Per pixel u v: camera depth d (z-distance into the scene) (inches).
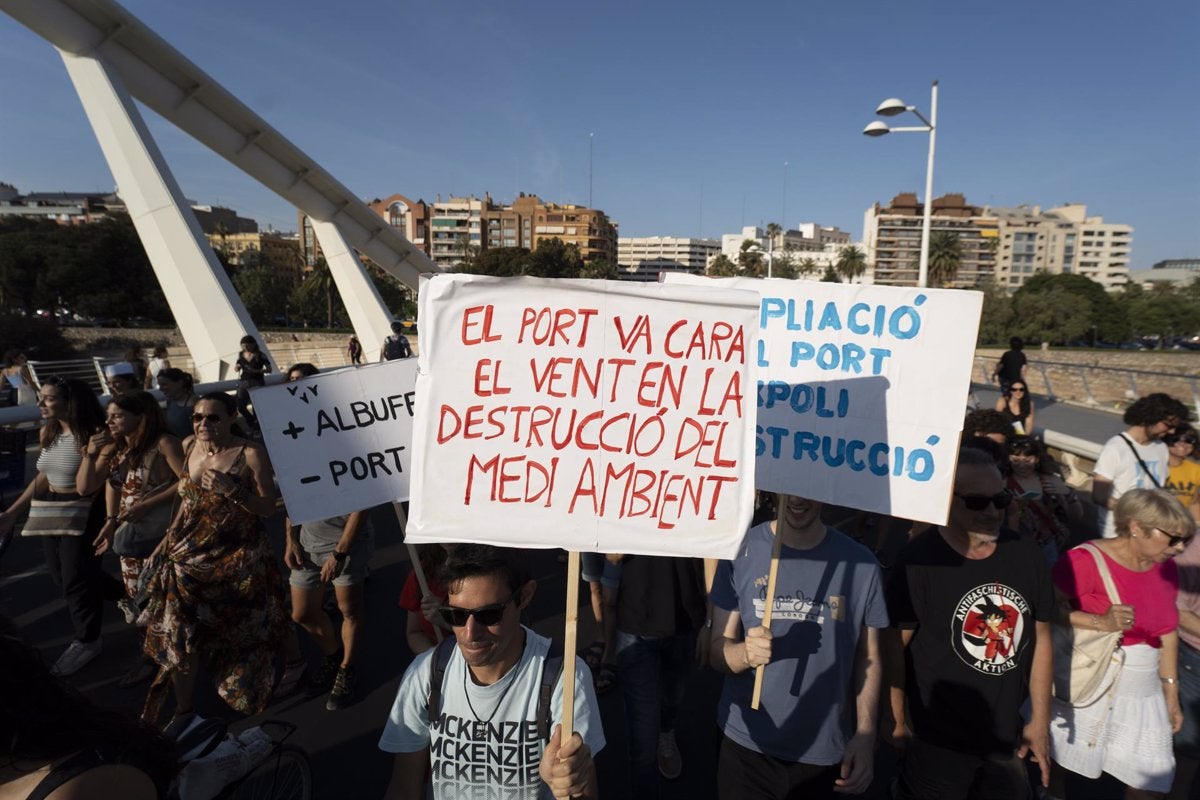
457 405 72.7
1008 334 2908.5
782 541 95.0
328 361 1144.8
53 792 43.5
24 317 1403.8
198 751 85.8
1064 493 163.2
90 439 154.2
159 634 126.9
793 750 89.3
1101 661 103.8
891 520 233.9
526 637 73.8
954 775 94.3
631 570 115.4
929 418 91.0
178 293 674.8
